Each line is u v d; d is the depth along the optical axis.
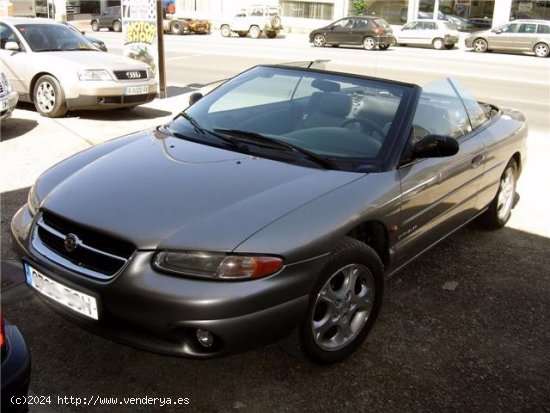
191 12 39.53
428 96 4.14
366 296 3.29
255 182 3.18
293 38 33.75
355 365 3.26
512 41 25.56
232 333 2.68
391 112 3.80
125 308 2.71
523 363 3.37
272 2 37.09
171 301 2.63
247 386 3.04
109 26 34.78
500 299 4.11
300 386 3.06
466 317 3.84
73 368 3.11
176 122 4.14
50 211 3.05
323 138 3.68
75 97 9.05
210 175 3.24
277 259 2.74
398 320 3.76
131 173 3.29
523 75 17.75
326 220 2.97
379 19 26.52
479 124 4.82
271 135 3.75
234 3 38.72
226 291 2.65
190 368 3.16
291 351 3.06
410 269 4.50
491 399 3.04
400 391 3.06
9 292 3.78
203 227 2.79
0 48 9.57
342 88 4.07
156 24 11.15
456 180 4.14
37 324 3.47
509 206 5.43
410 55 23.67
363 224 3.36
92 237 2.88
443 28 27.61
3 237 4.56
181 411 2.84
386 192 3.34
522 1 30.44
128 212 2.91
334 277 3.09
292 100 4.08
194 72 16.28
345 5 35.22
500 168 4.95
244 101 4.17
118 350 3.28
